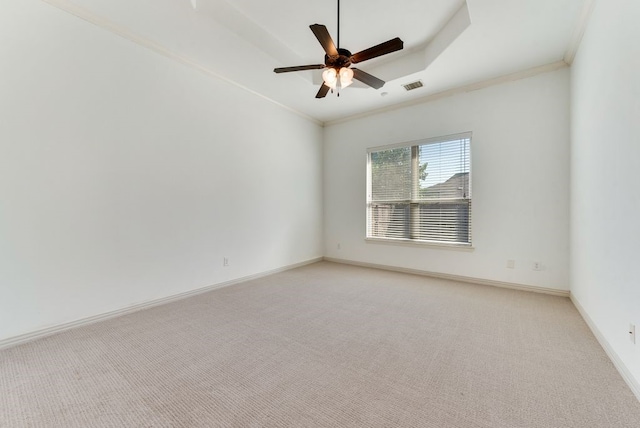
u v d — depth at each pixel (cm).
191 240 336
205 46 299
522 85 346
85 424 136
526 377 172
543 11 235
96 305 258
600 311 216
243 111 399
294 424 136
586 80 253
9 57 211
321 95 297
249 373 179
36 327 224
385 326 248
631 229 164
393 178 468
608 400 151
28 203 220
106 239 265
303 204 511
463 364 188
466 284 382
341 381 170
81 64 247
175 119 319
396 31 298
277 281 402
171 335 232
